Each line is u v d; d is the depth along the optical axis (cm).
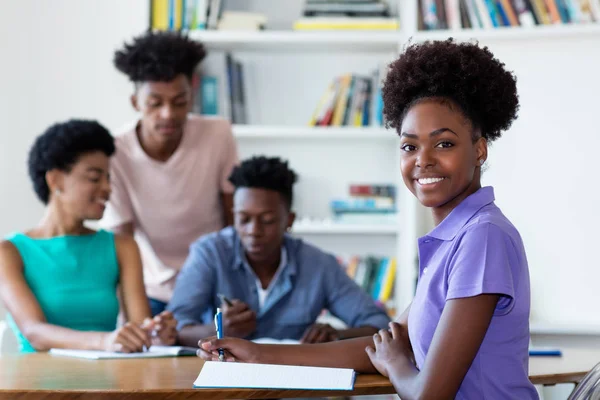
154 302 275
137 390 127
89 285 217
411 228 319
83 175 217
